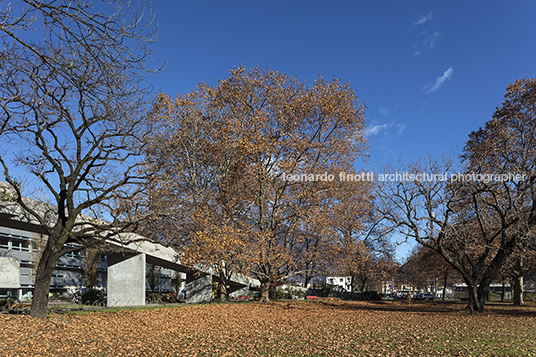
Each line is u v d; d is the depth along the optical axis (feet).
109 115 54.90
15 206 70.08
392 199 88.74
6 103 39.58
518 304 128.26
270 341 45.44
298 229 117.08
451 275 196.75
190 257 88.28
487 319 72.08
